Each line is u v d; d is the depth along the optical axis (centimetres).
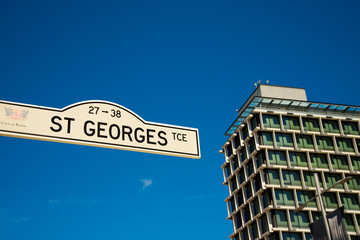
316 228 1634
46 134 568
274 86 8350
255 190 7394
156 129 639
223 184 8425
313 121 8031
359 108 8262
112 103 627
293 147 7581
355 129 8175
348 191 7400
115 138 602
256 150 7431
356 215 7338
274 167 7256
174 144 641
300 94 8400
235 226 7862
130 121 625
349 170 7650
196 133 668
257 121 7769
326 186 7400
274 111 7838
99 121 605
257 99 7912
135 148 609
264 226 7031
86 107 607
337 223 1527
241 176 7919
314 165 7575
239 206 7825
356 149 7894
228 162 8388
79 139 582
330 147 7844
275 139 7562
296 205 7025
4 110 559
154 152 620
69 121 589
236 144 8294
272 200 7056
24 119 565
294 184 7250
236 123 8338
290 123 7875
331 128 8062
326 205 7200
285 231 6812
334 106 8181
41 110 581
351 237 7075
